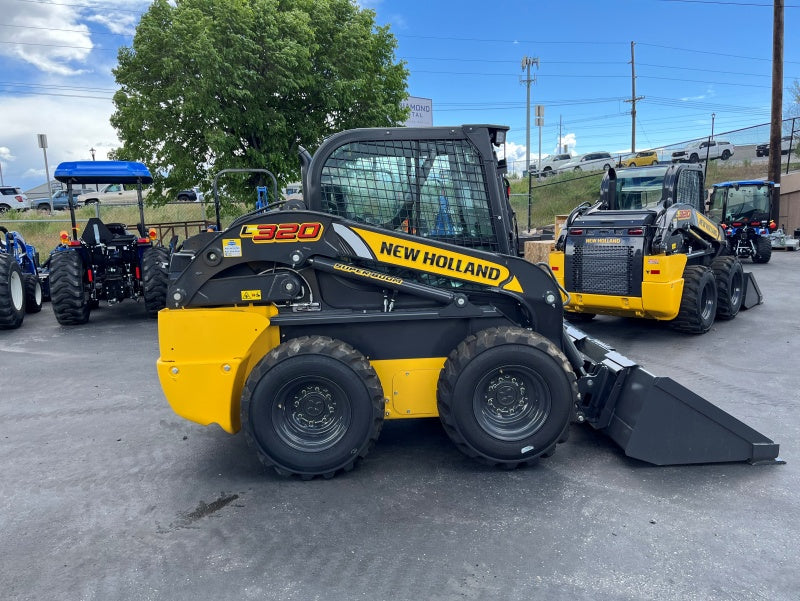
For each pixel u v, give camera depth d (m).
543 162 38.12
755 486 3.62
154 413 5.27
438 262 3.87
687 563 2.87
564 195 27.28
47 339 8.47
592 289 7.58
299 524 3.31
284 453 3.73
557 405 3.78
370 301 3.96
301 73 11.98
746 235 15.19
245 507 3.53
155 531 3.30
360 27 12.92
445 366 3.80
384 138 3.94
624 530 3.17
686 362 6.47
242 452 4.35
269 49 11.62
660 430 3.87
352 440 3.73
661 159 28.78
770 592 2.65
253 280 3.82
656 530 3.16
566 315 8.80
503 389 3.81
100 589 2.79
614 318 8.98
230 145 11.70
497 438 3.78
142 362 7.05
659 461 3.89
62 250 9.34
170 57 11.30
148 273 9.27
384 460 4.12
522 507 3.43
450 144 4.00
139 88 12.01
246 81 11.43
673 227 7.36
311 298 3.93
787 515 3.29
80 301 9.16
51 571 2.95
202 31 10.85
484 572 2.83
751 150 27.62
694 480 3.71
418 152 3.98
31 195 32.91
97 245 9.55
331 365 3.63
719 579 2.74
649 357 6.71
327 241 3.82
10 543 3.22
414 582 2.77
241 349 3.76
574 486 3.67
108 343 8.12
